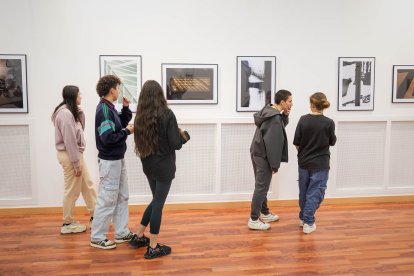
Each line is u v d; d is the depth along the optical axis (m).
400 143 4.38
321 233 3.38
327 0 4.11
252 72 4.08
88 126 3.90
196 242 3.16
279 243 3.14
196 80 4.01
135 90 3.93
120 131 2.89
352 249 3.03
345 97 4.23
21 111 3.80
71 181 3.27
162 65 3.94
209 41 3.99
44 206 3.93
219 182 4.14
